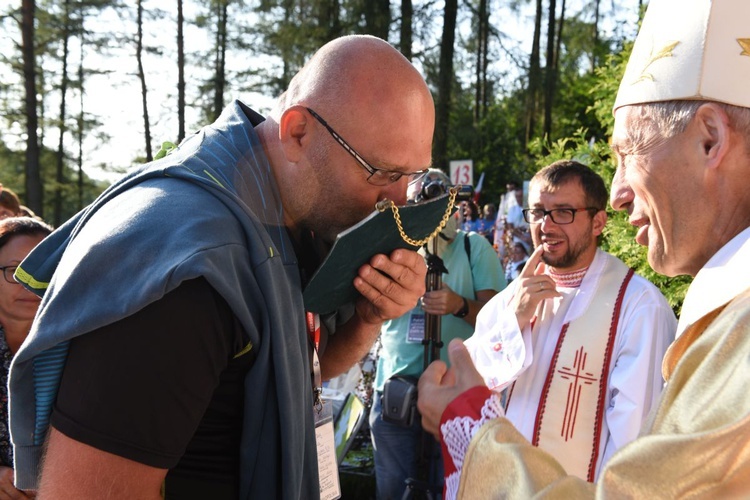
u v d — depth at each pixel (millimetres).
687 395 774
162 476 1012
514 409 2150
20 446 1072
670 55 1050
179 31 21609
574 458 2043
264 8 18031
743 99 972
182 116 22047
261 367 1124
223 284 1014
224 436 1173
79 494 960
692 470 732
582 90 20938
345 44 1285
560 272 2277
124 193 1148
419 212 1238
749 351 736
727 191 1006
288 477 1161
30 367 1038
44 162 23078
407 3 15711
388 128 1234
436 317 2854
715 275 920
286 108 1298
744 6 1000
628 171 1131
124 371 968
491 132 20406
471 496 882
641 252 3012
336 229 1323
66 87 21812
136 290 970
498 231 10758
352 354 1677
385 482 3016
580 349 2090
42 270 1220
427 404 1021
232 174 1200
